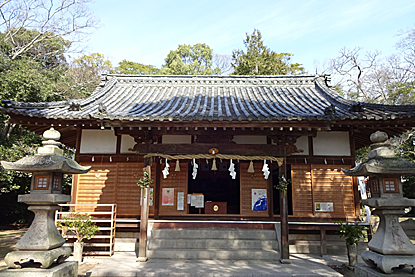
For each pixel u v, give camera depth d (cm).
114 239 895
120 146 984
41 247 523
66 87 1861
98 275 677
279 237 864
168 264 761
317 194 953
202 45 3638
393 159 527
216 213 960
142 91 1198
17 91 1209
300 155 969
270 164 982
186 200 969
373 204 512
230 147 821
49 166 544
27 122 833
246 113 855
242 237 883
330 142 981
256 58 2441
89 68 2670
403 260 473
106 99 1067
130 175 973
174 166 996
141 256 792
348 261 799
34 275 500
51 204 560
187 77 1294
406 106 841
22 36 1984
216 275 671
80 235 814
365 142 1158
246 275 667
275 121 755
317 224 902
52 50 2306
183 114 834
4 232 1460
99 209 951
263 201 967
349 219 936
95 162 980
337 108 944
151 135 851
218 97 1118
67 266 557
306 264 771
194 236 888
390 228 505
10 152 1258
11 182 1302
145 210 813
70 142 1205
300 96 1125
